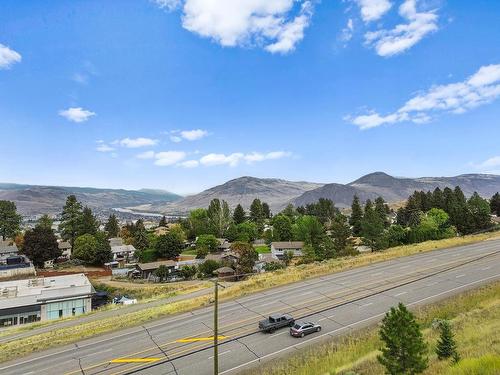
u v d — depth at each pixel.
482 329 26.59
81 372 28.48
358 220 123.62
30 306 59.41
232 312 40.50
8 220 118.94
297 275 54.59
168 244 101.94
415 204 132.62
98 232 113.31
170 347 32.16
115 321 42.78
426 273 50.34
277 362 27.80
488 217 96.69
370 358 25.02
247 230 127.81
